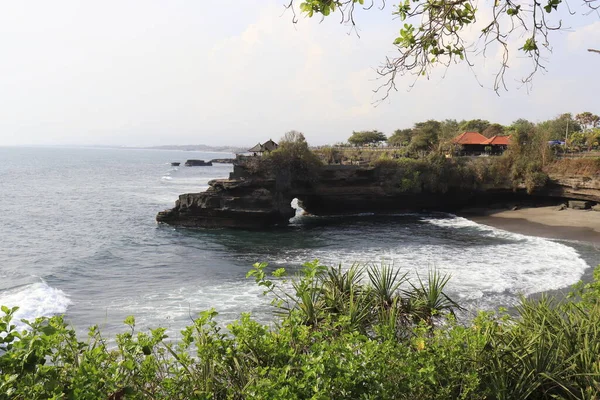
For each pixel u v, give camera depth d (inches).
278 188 1936.5
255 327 183.6
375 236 1604.3
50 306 813.9
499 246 1376.7
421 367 181.9
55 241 1485.0
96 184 3782.0
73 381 146.6
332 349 167.6
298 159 2016.5
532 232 1616.6
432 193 2281.0
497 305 778.8
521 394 187.2
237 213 1766.7
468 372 187.5
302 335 191.2
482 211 2212.1
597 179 1961.1
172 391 159.6
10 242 1456.7
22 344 147.4
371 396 153.8
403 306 314.2
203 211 1775.3
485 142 2883.9
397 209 2297.0
